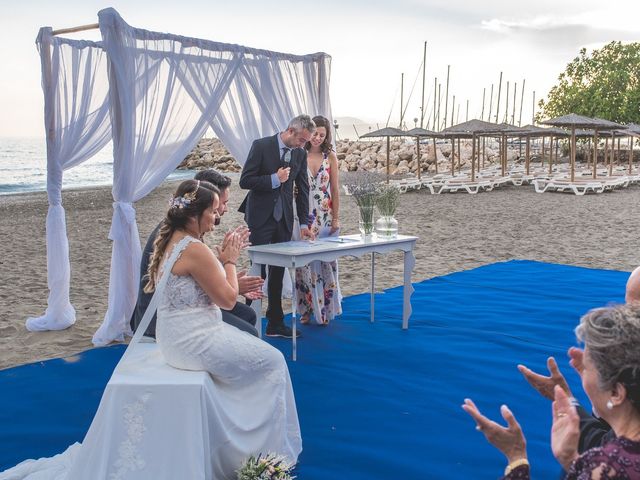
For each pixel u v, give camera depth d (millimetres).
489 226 14188
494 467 3398
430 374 4820
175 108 6012
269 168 5652
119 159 5676
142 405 3018
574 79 45656
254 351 3375
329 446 3662
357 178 6160
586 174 28016
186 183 3475
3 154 69438
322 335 5859
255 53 6508
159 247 3408
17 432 3873
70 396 4445
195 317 3271
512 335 5809
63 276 6223
